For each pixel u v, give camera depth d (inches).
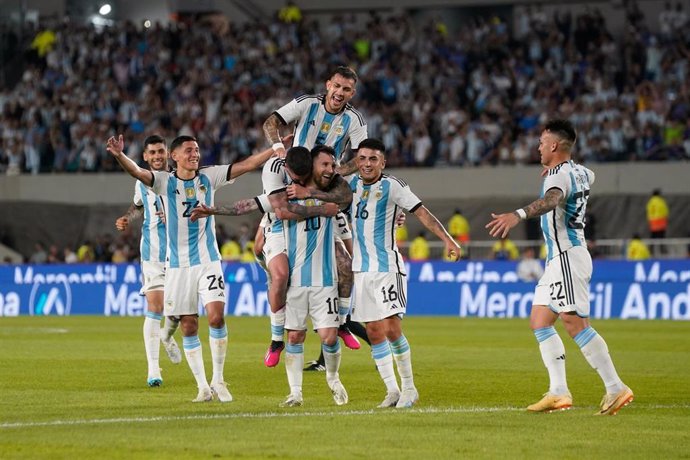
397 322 1103.0
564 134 1045.2
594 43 3833.7
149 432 893.8
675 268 2669.8
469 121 3624.5
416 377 1392.7
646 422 962.1
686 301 2650.1
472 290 2847.0
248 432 893.8
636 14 3902.6
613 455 793.6
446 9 4308.6
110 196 3688.5
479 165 3464.6
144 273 1347.2
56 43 4224.9
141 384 1323.8
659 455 794.2
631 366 1531.7
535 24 3937.0
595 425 941.2
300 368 1107.3
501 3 4210.1
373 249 1099.3
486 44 3914.9
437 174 3484.3
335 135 1232.8
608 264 2743.6
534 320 1059.9
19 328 2416.3
